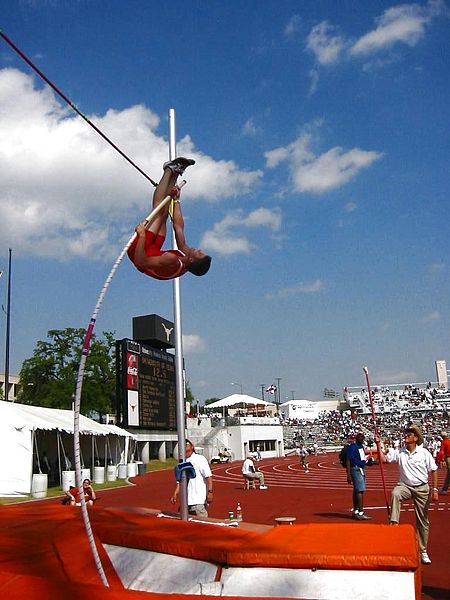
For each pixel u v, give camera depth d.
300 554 5.19
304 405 95.75
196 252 5.09
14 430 22.55
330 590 5.03
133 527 6.27
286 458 59.97
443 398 82.75
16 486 21.94
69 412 30.73
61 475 26.36
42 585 3.89
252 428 61.44
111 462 34.72
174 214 5.20
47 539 5.88
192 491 9.14
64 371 49.06
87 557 5.54
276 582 5.15
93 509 7.88
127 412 35.81
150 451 47.84
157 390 41.41
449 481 18.31
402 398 84.75
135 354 37.97
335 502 18.31
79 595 3.76
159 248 5.03
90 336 4.38
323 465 44.41
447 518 13.41
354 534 5.96
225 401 70.19
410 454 8.65
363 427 75.50
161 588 5.33
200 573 5.36
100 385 50.00
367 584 5.03
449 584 7.77
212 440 60.84
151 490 25.39
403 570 5.02
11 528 6.37
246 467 24.97
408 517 13.41
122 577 5.39
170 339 46.78
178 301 9.57
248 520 14.69
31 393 50.16
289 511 16.31
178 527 6.41
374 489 22.27
